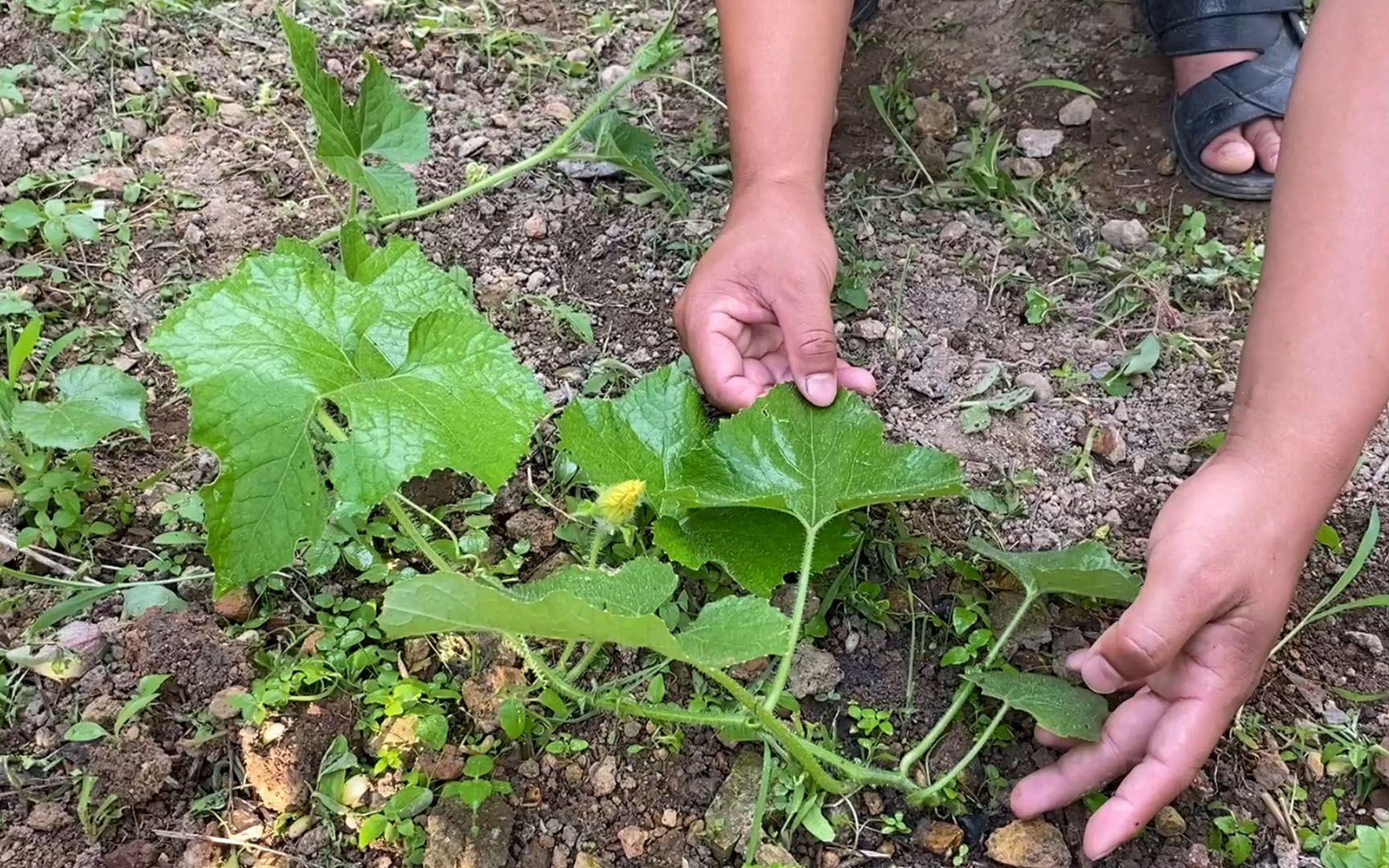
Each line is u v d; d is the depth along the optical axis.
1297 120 0.61
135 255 0.82
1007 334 0.84
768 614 0.54
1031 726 0.64
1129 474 0.76
